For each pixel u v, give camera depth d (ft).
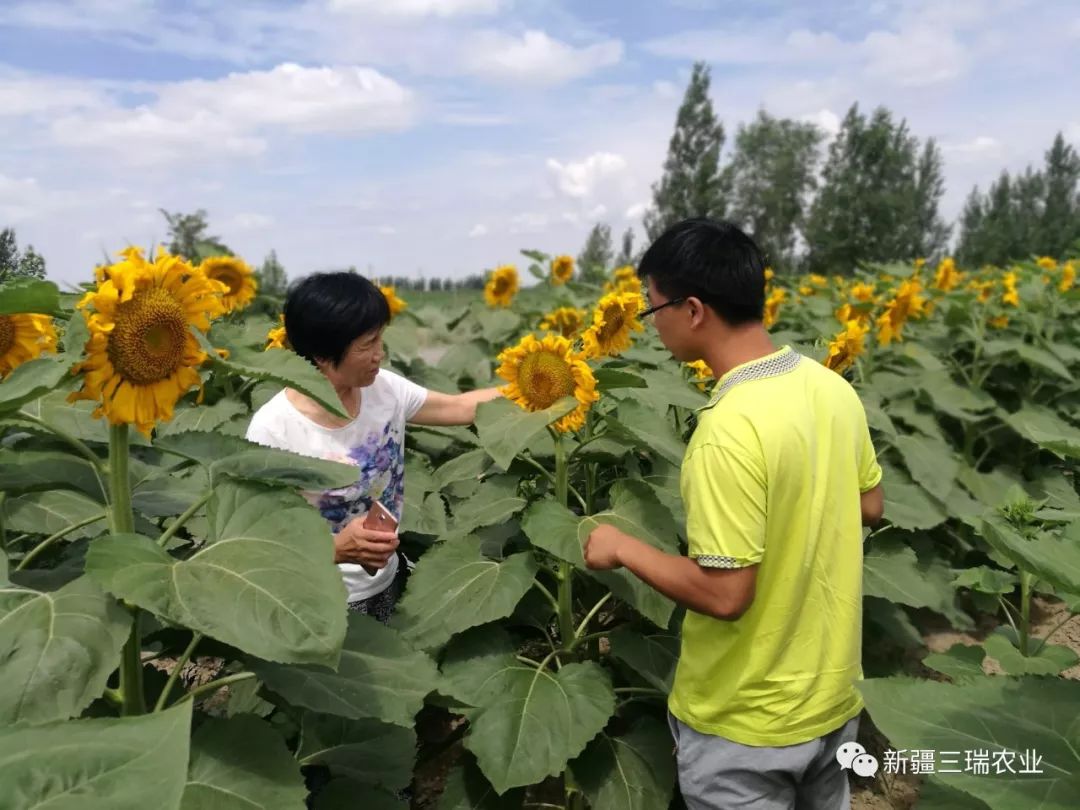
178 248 22.33
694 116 200.64
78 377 6.04
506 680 9.14
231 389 16.60
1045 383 20.83
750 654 7.31
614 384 9.93
